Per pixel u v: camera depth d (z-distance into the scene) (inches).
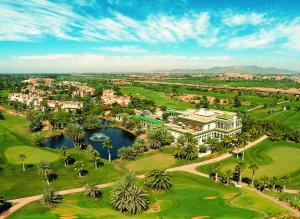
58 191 4997.5
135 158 6865.2
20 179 5359.3
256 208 4151.1
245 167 5851.4
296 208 4190.5
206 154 7121.1
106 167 6176.2
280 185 5290.4
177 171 5959.6
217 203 4330.7
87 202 4490.7
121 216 3937.0
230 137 7401.6
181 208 4163.4
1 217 4037.9
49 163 5944.9
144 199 4180.6
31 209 4212.6
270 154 7086.6
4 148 7101.4
